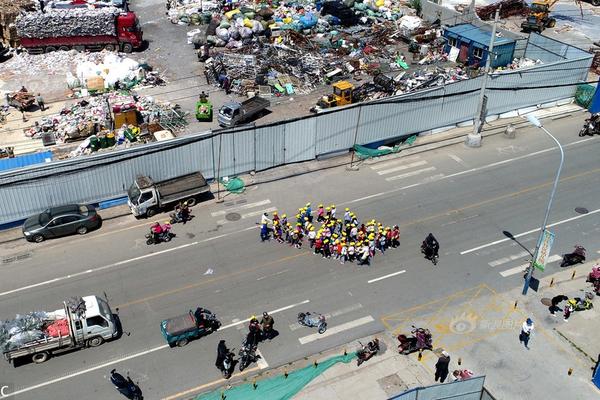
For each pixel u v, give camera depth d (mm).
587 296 30984
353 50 58500
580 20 71312
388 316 30016
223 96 50688
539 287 32188
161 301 30312
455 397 24609
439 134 46969
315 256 33844
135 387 25219
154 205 36125
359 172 41844
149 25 65312
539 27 65000
